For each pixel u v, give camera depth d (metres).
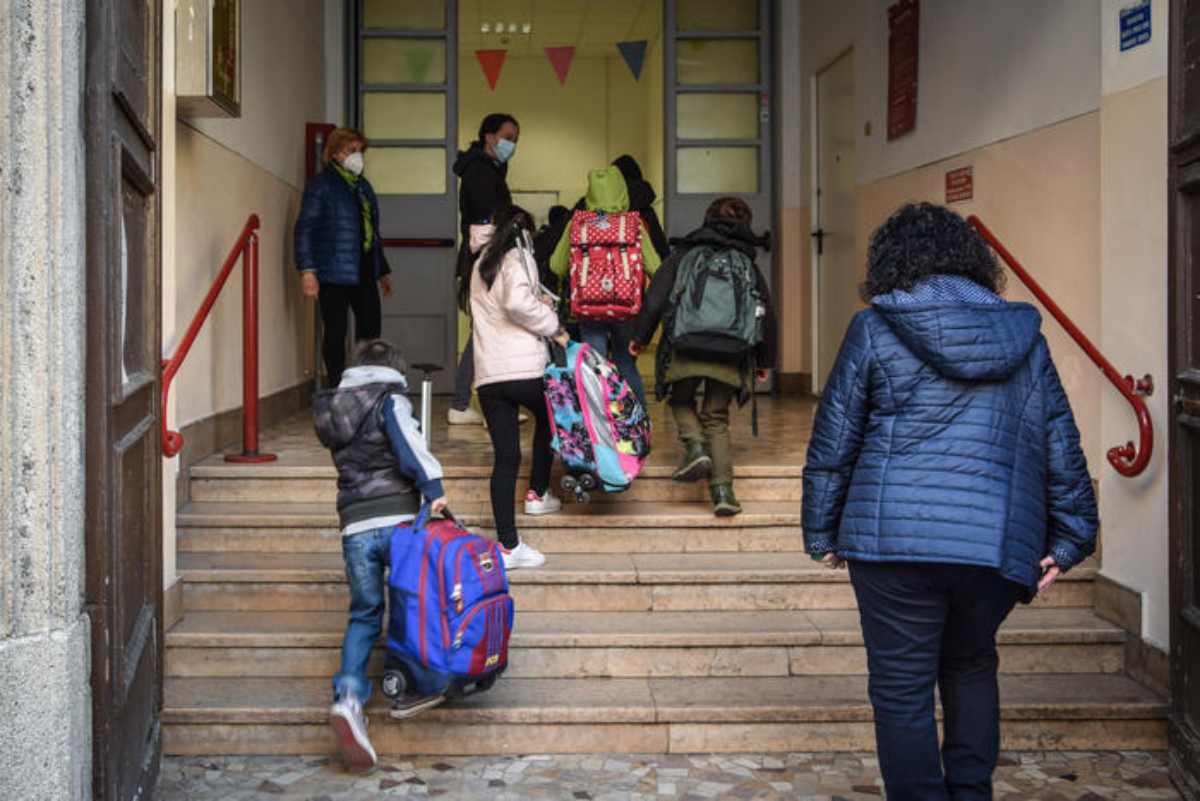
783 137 8.94
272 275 6.78
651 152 15.30
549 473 4.78
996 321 2.75
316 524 4.73
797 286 8.96
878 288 2.88
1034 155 5.02
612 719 3.80
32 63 2.31
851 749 3.84
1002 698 3.92
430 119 8.91
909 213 2.93
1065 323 4.45
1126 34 4.14
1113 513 4.31
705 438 4.79
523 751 3.82
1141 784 3.61
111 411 2.59
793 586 4.44
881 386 2.80
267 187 6.66
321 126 7.74
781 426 6.68
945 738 3.00
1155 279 4.00
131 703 2.85
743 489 5.09
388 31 8.84
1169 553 3.73
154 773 3.19
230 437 5.77
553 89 16.09
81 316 2.46
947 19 5.95
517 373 4.39
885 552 2.71
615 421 4.54
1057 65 4.79
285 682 4.05
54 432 2.37
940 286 2.82
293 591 4.40
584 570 4.43
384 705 3.81
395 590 3.54
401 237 8.91
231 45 4.93
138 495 3.06
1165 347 3.95
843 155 7.99
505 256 4.35
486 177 5.83
